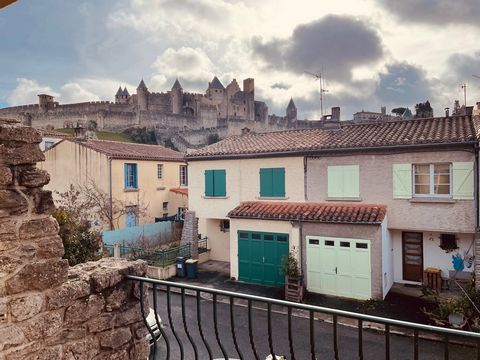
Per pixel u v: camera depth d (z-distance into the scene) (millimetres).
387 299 14031
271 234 16078
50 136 28422
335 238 14617
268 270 16203
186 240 19484
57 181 25000
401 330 11109
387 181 15102
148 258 18594
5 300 3080
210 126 77500
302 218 15156
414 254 15570
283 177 17328
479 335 2352
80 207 23594
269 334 3109
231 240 17047
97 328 3730
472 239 14477
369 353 9930
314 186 16594
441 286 14789
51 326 3361
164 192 27594
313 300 14242
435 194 14438
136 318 4125
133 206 25141
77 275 3758
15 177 3234
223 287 16047
